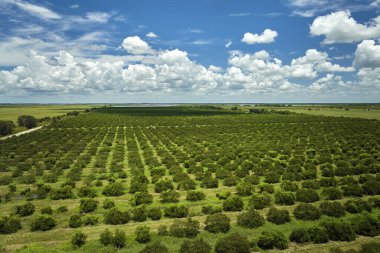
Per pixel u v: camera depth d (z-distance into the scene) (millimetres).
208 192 35219
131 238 22578
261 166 46812
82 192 33562
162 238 22875
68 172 44406
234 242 20891
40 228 24578
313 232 22688
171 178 41938
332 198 32031
